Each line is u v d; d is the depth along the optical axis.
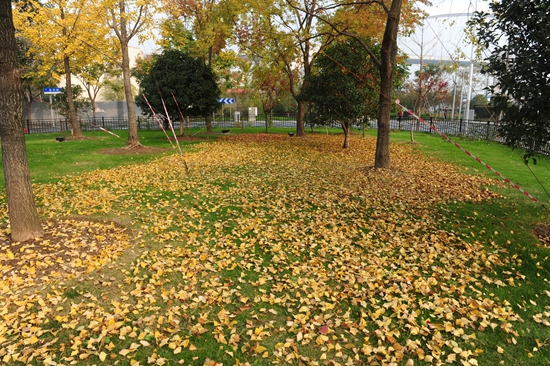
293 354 2.91
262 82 19.34
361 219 6.02
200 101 17.00
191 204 6.84
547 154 12.02
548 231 5.40
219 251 4.80
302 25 15.84
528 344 3.09
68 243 4.82
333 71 12.02
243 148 14.09
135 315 3.44
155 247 4.95
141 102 22.91
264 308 3.56
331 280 4.14
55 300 3.64
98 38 15.05
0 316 3.41
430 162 11.16
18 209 4.76
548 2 4.31
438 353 2.95
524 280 4.16
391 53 9.03
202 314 3.48
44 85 23.72
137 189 7.88
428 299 3.74
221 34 17.83
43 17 14.32
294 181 8.55
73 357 2.92
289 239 5.21
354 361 2.88
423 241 5.16
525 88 4.66
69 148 13.74
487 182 8.33
